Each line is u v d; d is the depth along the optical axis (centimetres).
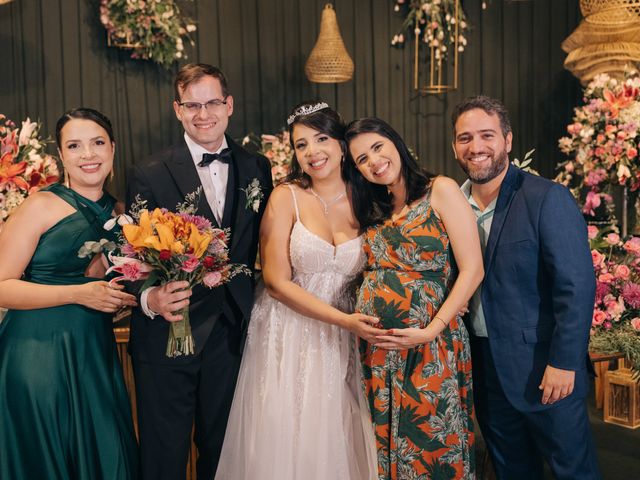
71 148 243
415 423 236
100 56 541
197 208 247
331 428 247
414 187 243
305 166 251
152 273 228
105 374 246
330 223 257
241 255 256
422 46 631
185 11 562
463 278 236
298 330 256
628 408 376
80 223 243
